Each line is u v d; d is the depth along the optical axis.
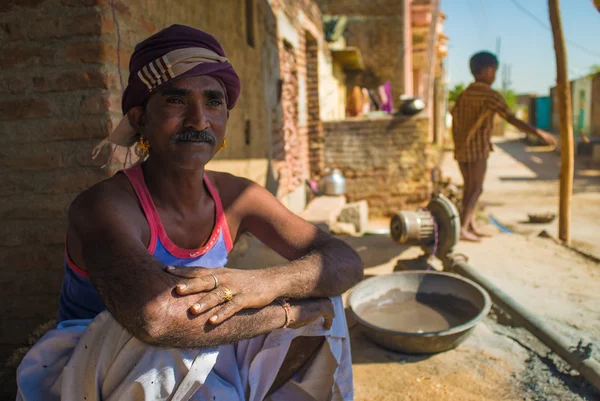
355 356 2.79
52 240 2.62
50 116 2.54
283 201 7.24
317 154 10.10
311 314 1.64
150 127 1.57
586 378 2.43
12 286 2.67
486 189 12.28
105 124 2.51
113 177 1.64
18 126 2.56
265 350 1.71
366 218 9.20
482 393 2.43
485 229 6.00
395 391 2.45
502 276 4.09
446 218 3.70
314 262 1.69
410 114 10.05
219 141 1.63
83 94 2.51
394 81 13.59
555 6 5.36
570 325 3.16
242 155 5.14
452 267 3.66
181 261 1.66
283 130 7.45
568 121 5.50
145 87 1.53
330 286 1.70
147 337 1.26
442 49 19.11
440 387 2.47
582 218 8.67
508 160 18.39
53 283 2.65
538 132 4.53
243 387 1.74
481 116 4.78
